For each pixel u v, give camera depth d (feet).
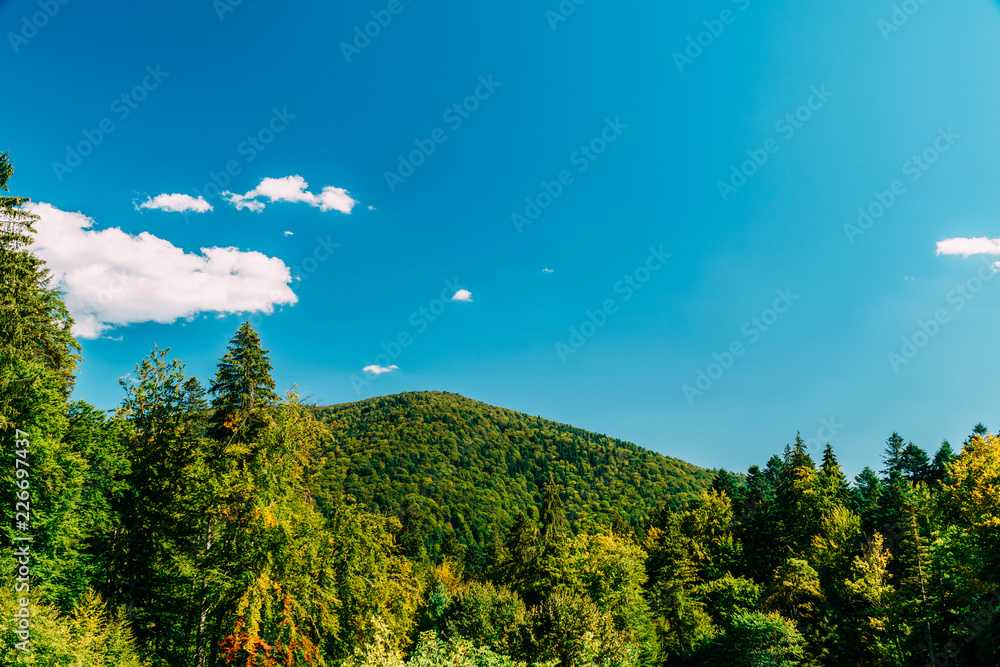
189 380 79.87
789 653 87.45
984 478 70.23
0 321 68.95
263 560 52.80
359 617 60.90
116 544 71.67
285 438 61.21
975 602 65.98
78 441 68.39
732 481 217.36
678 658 108.47
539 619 68.95
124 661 52.44
